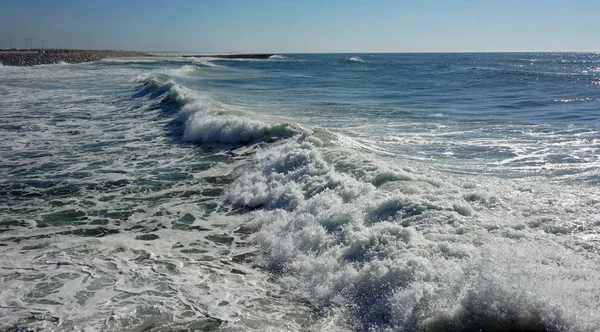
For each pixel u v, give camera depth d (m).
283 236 6.02
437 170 8.31
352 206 6.22
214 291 4.82
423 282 4.28
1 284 4.88
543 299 3.76
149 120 14.91
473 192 6.54
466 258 4.55
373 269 4.66
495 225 5.38
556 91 24.77
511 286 3.92
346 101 19.94
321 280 4.88
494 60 90.00
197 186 8.39
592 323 3.47
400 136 11.79
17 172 9.23
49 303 4.51
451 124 13.78
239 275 5.21
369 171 7.61
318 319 4.27
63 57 60.75
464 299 3.98
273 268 5.39
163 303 4.54
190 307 4.48
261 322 4.23
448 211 5.75
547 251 4.61
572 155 9.48
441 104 18.98
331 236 5.61
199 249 5.91
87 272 5.19
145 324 4.17
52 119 15.15
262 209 7.17
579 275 4.11
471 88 27.27
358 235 5.34
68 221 6.81
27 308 4.41
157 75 28.30
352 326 4.11
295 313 4.39
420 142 11.02
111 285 4.89
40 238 6.17
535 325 3.67
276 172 8.45
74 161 10.06
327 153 8.87
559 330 3.55
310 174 7.79
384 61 87.88
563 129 12.77
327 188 6.98
